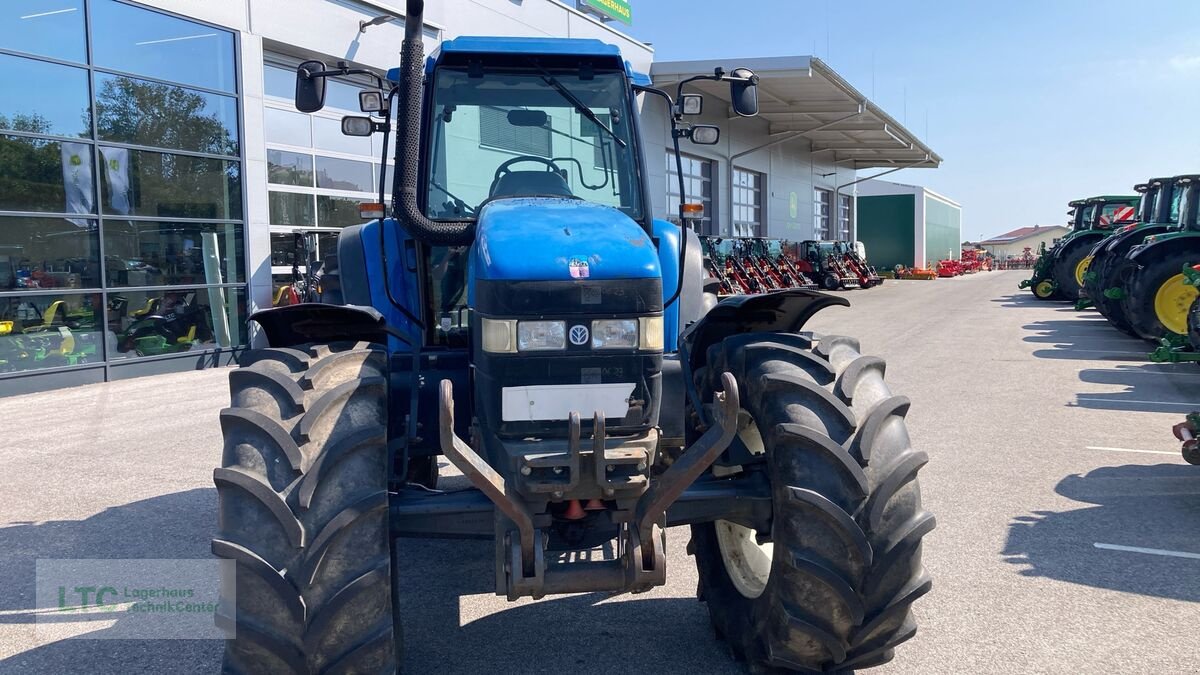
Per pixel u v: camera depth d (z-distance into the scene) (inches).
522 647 145.9
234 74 522.3
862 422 116.7
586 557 173.6
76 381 437.7
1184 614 155.4
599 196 157.4
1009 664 137.7
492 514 118.5
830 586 111.9
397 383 139.9
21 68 416.8
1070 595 164.2
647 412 117.3
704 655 142.7
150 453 283.4
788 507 114.5
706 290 198.8
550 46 156.4
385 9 625.3
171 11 481.1
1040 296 951.0
